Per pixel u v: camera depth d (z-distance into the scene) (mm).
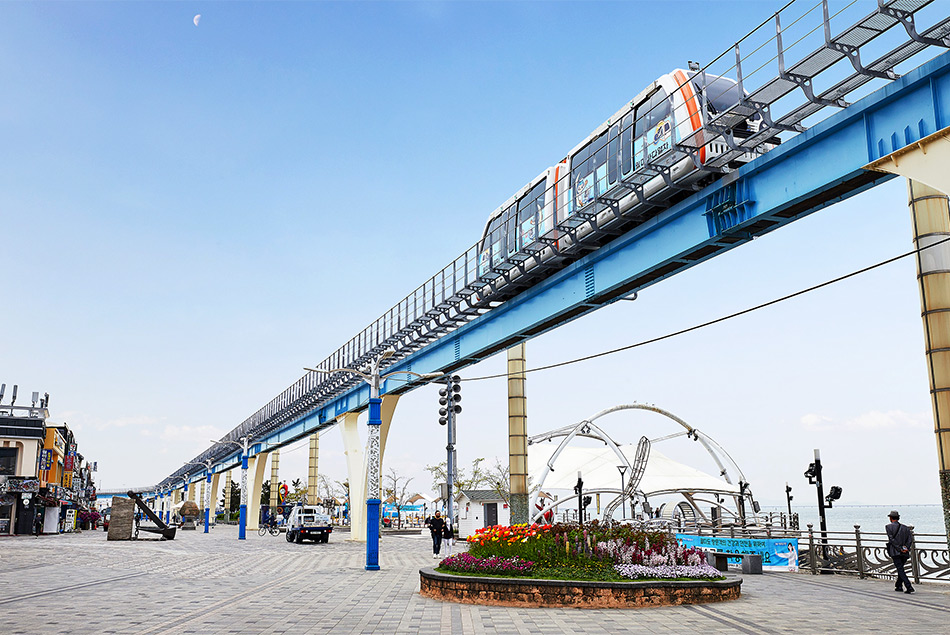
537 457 68438
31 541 52062
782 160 17438
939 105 13906
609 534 19891
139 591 20438
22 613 15906
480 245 29375
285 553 39062
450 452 31594
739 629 13578
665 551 19172
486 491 60625
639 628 13758
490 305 31266
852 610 16109
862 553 24016
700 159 18859
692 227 20125
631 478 55938
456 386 30547
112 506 56969
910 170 14352
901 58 14742
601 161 22219
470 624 14344
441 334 37000
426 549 42125
